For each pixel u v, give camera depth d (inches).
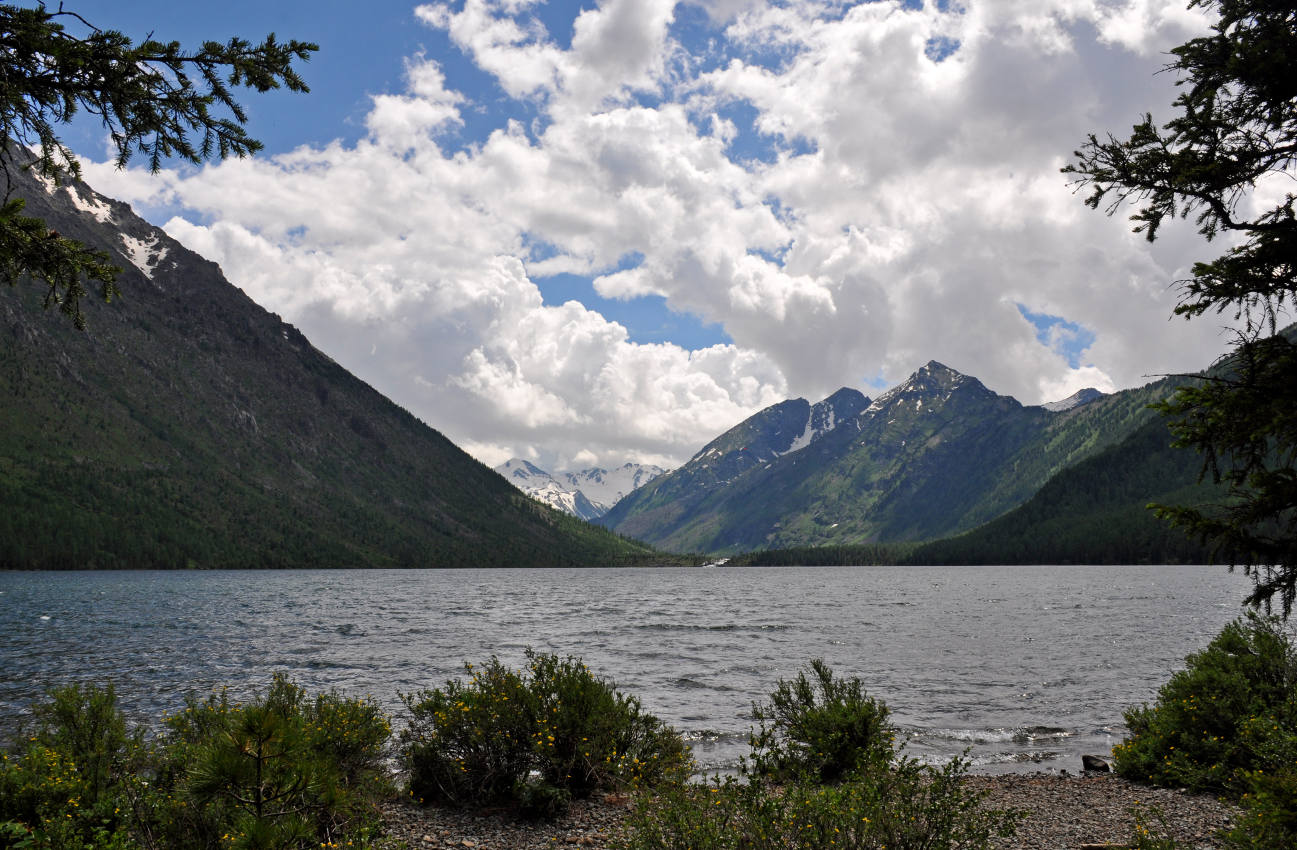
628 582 6939.0
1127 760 609.9
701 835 296.8
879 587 5260.8
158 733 782.5
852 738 566.3
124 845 301.7
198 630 2080.5
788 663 1392.7
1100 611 2640.3
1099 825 466.6
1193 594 3597.4
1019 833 452.1
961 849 307.9
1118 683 1149.7
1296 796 287.1
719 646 1691.7
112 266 254.8
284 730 233.3
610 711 525.0
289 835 231.3
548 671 542.9
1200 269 262.1
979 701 1011.3
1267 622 607.2
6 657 1493.6
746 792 309.3
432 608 3132.4
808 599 3878.0
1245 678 577.6
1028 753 751.7
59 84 227.1
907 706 978.7
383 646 1674.5
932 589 4751.5
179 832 316.8
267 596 3983.8
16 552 7401.6
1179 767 563.2
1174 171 270.7
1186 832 442.9
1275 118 272.1
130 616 2583.7
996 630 2018.9
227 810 297.7
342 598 3882.9
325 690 1062.4
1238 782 513.0
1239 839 309.4
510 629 2139.5
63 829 303.4
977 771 679.7
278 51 245.8
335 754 435.8
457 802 485.7
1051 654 1501.0
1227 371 260.8
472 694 513.7
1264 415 241.8
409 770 528.4
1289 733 489.7
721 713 927.7
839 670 1286.9
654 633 2014.0
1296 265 250.8
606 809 477.7
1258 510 241.0
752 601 3740.2
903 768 327.0
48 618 2481.5
